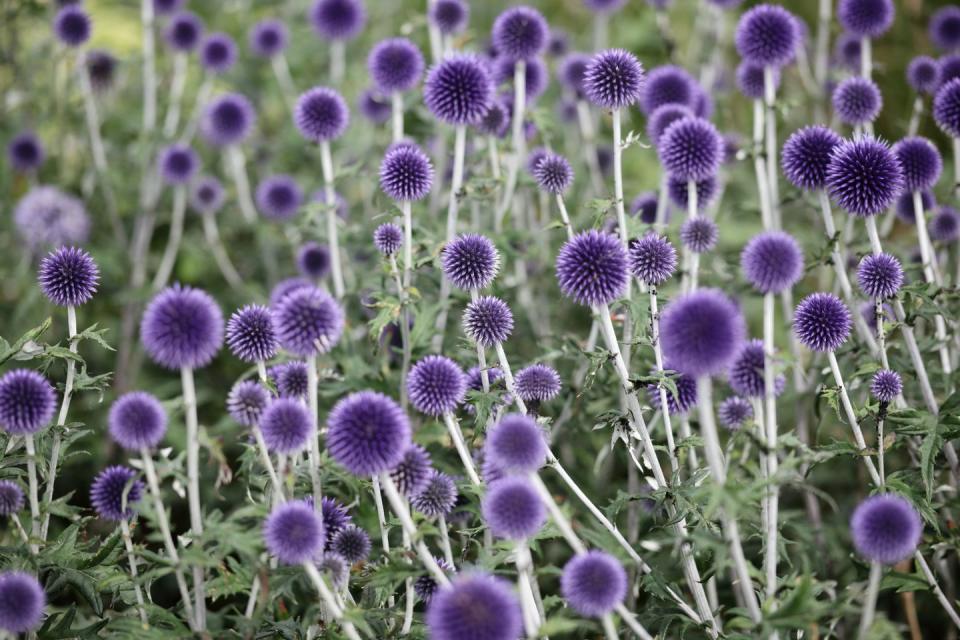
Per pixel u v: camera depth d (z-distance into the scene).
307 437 1.55
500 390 1.66
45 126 2.54
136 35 3.00
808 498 1.83
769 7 1.85
